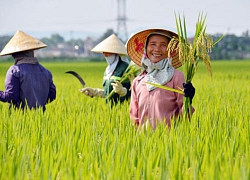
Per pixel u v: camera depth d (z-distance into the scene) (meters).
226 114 12.04
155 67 9.24
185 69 9.12
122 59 13.33
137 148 8.40
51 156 7.46
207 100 16.03
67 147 8.29
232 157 7.87
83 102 16.00
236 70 62.81
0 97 11.62
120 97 13.22
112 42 13.24
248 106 14.52
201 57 8.90
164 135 8.77
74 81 34.66
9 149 8.57
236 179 6.48
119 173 6.91
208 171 6.58
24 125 10.66
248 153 8.00
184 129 9.20
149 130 9.16
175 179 6.96
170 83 9.22
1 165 7.33
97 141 9.27
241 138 9.04
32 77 11.72
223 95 18.50
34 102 11.81
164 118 9.22
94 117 11.54
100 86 28.89
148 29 9.12
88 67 92.94
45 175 6.74
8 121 11.14
